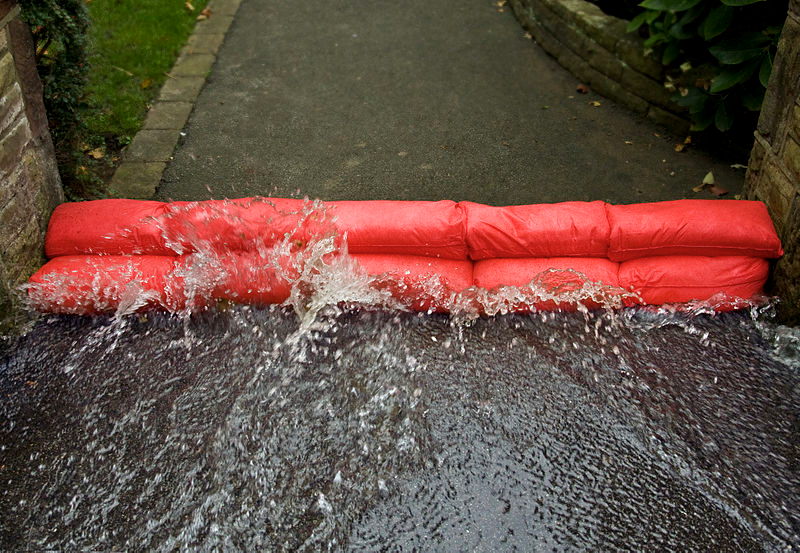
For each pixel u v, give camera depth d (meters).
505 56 5.68
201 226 3.20
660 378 3.00
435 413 2.86
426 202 3.31
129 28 5.67
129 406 2.90
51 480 2.63
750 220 3.11
